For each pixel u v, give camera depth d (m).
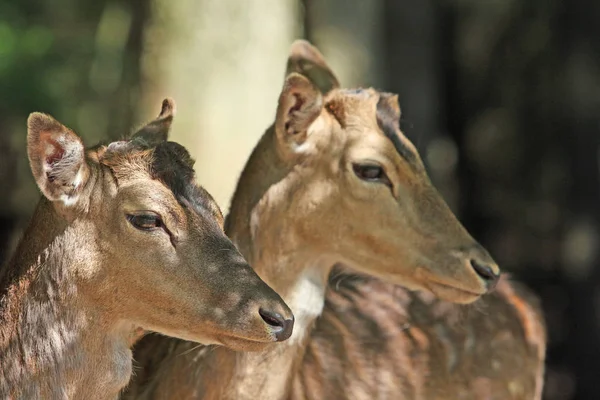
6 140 22.70
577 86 26.48
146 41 16.98
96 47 25.14
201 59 16.73
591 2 26.39
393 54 27.58
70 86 24.62
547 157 27.73
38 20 24.70
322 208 10.18
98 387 8.74
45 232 8.64
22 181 22.47
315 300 10.28
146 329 8.87
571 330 25.08
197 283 8.58
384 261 10.27
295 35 17.36
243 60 16.78
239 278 8.63
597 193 26.03
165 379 10.01
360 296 12.11
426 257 10.25
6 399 8.56
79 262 8.56
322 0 19.98
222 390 9.84
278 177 10.20
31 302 8.62
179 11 16.77
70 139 8.43
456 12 29.45
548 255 26.83
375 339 11.75
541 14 27.97
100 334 8.70
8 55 23.08
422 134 27.45
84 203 8.55
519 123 28.31
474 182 28.77
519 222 27.77
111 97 24.50
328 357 11.45
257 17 16.86
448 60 29.66
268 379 9.91
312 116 10.05
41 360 8.57
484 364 12.21
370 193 10.16
